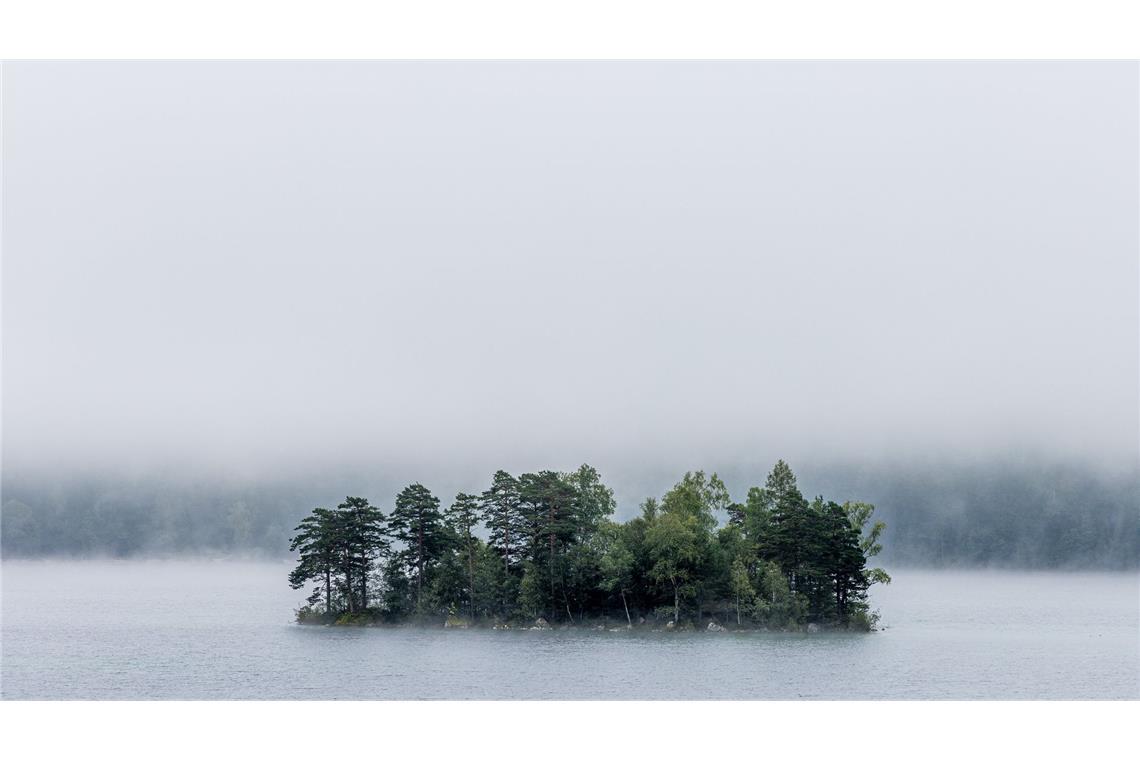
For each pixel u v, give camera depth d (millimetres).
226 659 145375
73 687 125625
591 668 134750
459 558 167625
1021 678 130000
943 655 146875
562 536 168125
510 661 139375
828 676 130000
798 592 166750
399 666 136750
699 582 163875
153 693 121562
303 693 120500
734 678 128125
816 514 163750
